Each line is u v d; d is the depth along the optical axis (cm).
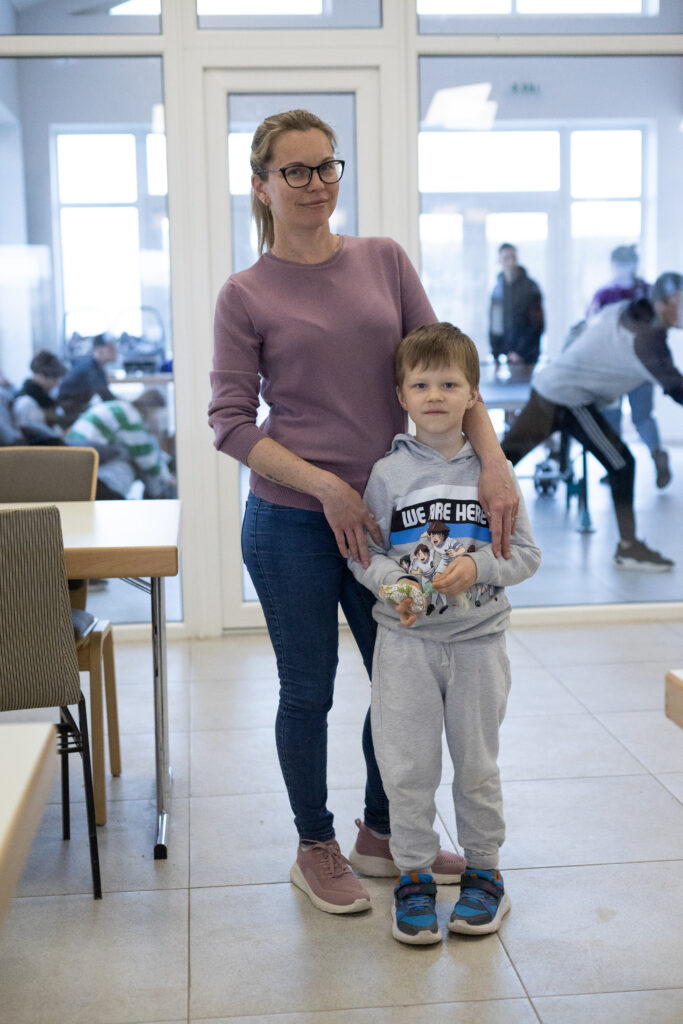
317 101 400
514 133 405
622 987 178
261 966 186
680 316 414
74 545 208
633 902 206
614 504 423
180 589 414
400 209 404
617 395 418
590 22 402
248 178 401
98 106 392
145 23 389
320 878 207
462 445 196
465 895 199
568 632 410
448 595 183
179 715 322
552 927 198
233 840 237
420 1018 170
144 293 403
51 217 396
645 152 408
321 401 193
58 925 201
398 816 193
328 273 193
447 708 191
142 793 264
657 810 248
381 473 191
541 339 414
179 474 408
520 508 191
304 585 196
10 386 403
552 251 411
